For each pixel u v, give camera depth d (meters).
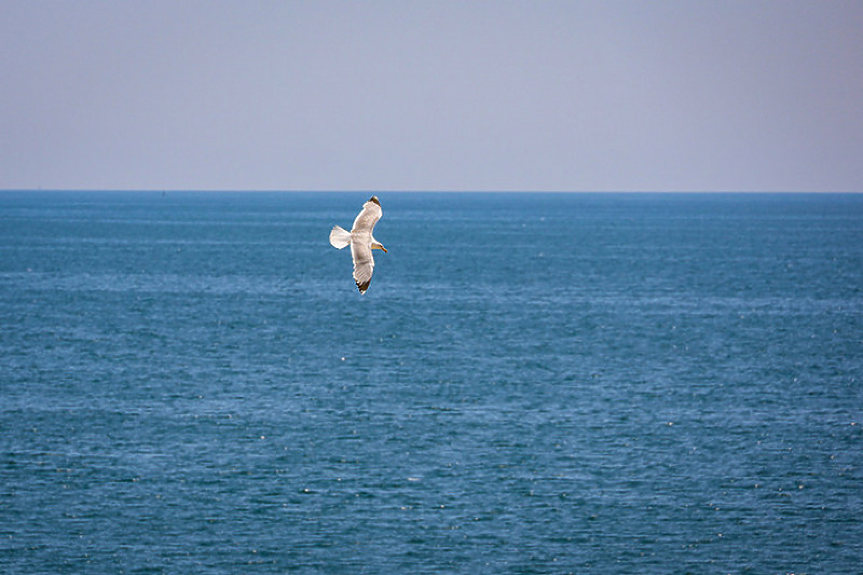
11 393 59.16
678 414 55.59
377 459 46.31
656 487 42.75
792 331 85.75
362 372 66.50
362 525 38.34
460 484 42.97
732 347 77.81
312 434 50.44
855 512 39.97
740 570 34.75
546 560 35.41
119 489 41.88
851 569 34.91
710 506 40.53
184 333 82.31
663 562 35.31
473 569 34.69
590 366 69.50
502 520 38.94
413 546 36.50
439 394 59.91
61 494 41.22
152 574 34.09
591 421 53.75
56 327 84.69
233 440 49.28
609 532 37.88
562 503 40.72
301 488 42.28
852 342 80.44
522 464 45.72
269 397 58.81
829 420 54.47
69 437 49.50
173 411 55.09
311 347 76.12
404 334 82.44
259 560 35.19
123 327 85.06
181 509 39.75
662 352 75.38
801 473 44.81
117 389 60.59
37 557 35.19
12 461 45.38
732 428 52.56
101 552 35.66
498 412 55.44
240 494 41.50
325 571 34.44
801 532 38.06
